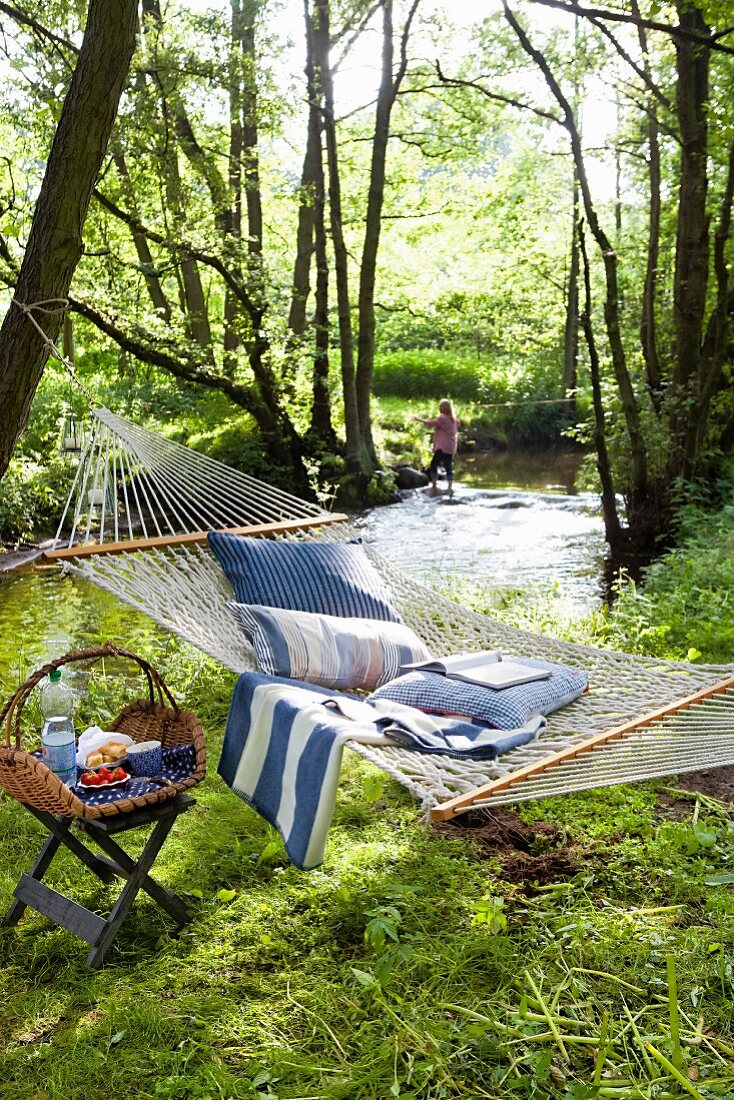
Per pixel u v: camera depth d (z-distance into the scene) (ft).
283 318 43.09
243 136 44.83
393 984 8.16
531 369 71.87
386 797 12.28
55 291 11.79
